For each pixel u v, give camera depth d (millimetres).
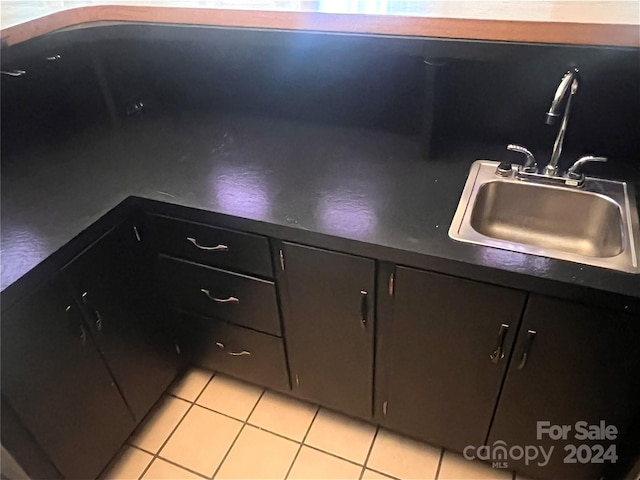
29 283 1159
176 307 1694
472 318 1234
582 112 1416
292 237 1290
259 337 1628
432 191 1365
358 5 1377
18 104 1576
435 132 1462
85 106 1767
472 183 1393
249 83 1743
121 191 1434
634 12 1195
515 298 1148
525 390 1317
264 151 1604
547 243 1444
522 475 1598
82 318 1341
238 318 1608
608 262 1101
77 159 1606
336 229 1242
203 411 1841
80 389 1394
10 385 1180
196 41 1512
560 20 1152
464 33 1225
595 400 1246
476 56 1246
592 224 1386
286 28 1383
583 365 1191
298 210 1318
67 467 1420
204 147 1647
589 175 1402
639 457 1221
